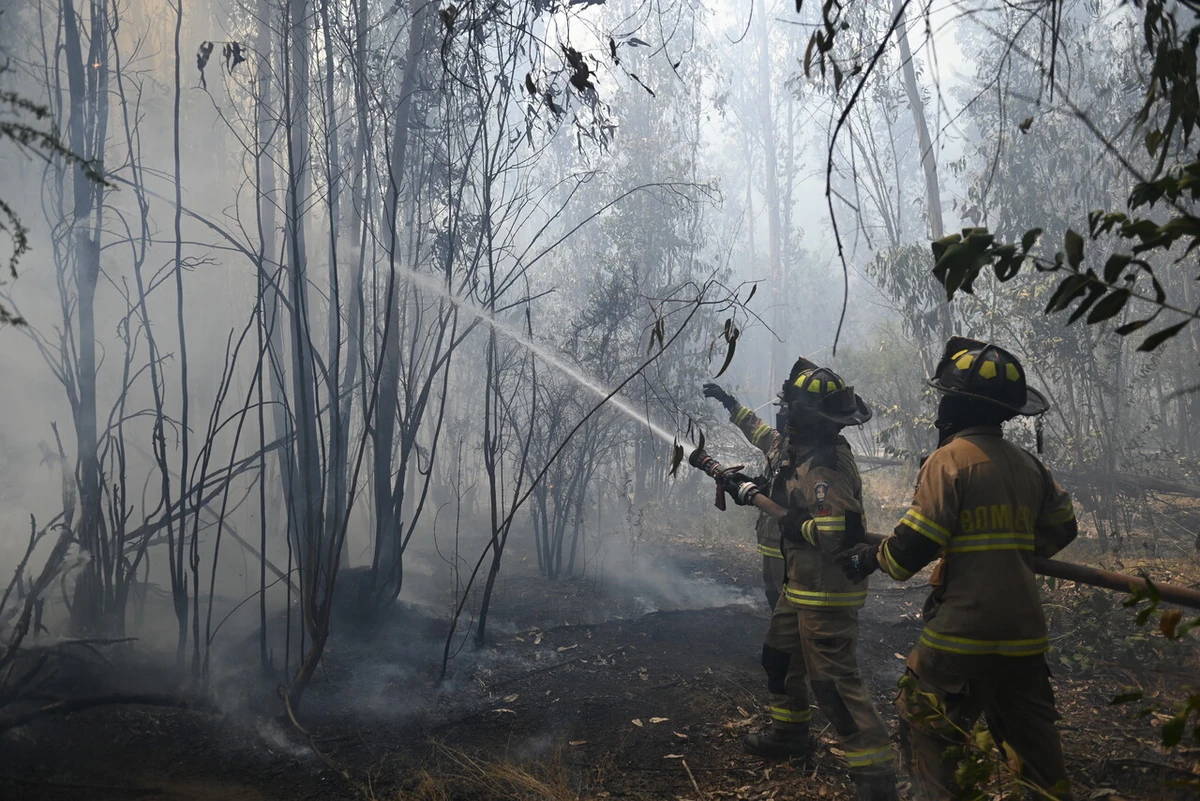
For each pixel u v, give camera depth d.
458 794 3.15
